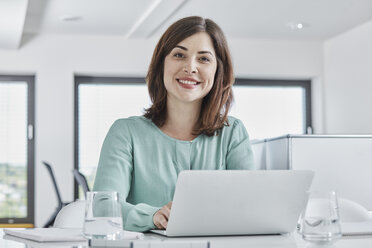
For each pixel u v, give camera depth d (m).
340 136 2.07
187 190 1.18
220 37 1.66
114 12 5.82
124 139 1.61
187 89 1.60
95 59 6.87
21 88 6.88
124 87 7.11
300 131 7.55
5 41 6.29
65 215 1.67
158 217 1.33
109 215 1.07
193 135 1.68
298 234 1.33
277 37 7.12
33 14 5.89
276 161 2.11
